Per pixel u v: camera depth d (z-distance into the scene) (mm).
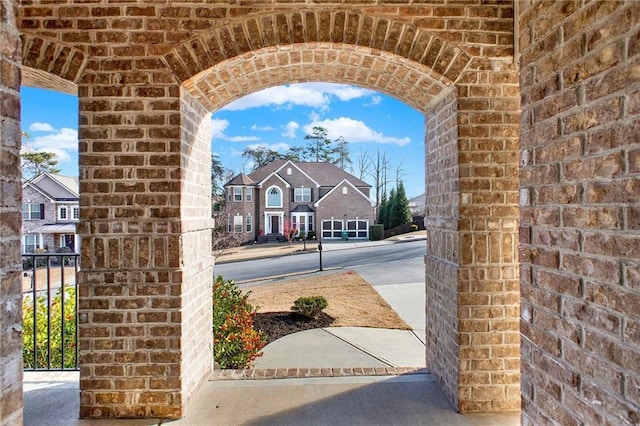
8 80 1256
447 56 2861
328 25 2838
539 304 1817
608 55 1399
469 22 2865
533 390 1866
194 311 3113
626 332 1318
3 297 1208
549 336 1741
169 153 2807
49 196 25781
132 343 2803
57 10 2771
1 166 1215
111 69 2793
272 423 2770
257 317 7422
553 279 1711
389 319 7160
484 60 2867
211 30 2816
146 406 2809
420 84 3195
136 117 2799
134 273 2797
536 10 1833
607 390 1400
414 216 32500
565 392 1632
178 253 2803
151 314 2805
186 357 2932
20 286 1296
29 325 3975
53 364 3908
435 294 3447
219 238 19844
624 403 1327
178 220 2805
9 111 1260
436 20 2865
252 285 11977
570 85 1600
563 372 1644
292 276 13430
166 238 2799
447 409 2957
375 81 3512
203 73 2854
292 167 29828
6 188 1233
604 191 1415
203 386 3314
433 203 3469
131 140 2797
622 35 1339
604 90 1417
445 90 3049
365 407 2984
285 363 4977
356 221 29328
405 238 26531
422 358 5102
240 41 2830
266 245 26344
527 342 1916
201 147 3338
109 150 2795
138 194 2795
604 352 1415
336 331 6398
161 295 2809
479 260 2889
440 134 3273
